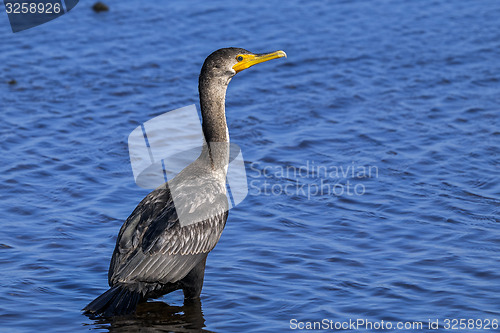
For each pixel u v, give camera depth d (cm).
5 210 1346
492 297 1080
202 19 2420
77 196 1411
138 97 1895
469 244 1242
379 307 1055
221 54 1147
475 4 2589
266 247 1238
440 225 1310
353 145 1648
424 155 1597
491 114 1806
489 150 1619
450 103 1873
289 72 2064
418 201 1402
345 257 1204
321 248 1234
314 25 2383
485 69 2075
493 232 1281
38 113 1794
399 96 1912
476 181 1483
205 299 1083
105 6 2491
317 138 1678
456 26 2388
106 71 2055
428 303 1067
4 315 1019
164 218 1039
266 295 1092
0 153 1582
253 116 1791
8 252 1202
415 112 1822
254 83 1992
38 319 1013
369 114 1809
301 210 1371
